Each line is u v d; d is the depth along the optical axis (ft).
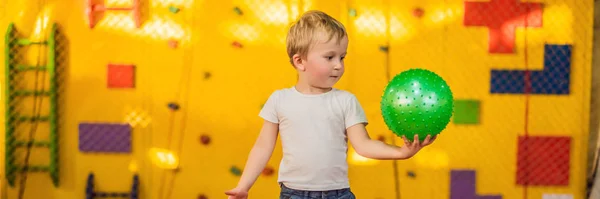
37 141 14.71
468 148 14.99
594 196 14.97
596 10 15.05
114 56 14.67
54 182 14.74
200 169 14.89
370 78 14.76
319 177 8.63
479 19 14.73
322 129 8.66
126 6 14.57
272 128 9.02
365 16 14.71
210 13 14.65
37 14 14.57
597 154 15.01
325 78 8.59
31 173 14.80
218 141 14.87
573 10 14.82
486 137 14.99
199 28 14.65
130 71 14.66
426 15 14.74
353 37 14.73
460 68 14.80
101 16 14.58
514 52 14.84
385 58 14.74
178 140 14.83
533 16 14.76
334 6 14.69
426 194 15.02
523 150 14.98
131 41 14.65
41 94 14.60
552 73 14.88
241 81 14.75
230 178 14.93
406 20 14.73
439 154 15.01
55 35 14.53
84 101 14.73
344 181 8.82
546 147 15.03
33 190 14.84
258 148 9.04
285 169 8.80
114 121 14.79
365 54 14.74
